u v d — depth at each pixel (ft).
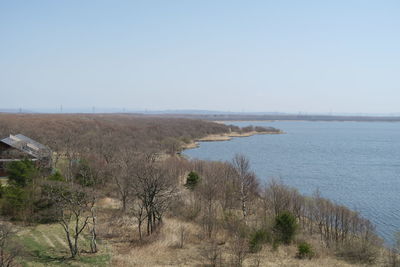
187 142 528.63
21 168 145.48
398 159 422.41
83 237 123.65
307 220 167.84
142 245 121.29
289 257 119.14
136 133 450.71
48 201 131.95
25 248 103.96
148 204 133.69
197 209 162.20
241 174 197.36
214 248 114.73
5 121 391.65
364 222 150.41
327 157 432.66
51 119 482.69
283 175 309.22
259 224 153.38
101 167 191.31
